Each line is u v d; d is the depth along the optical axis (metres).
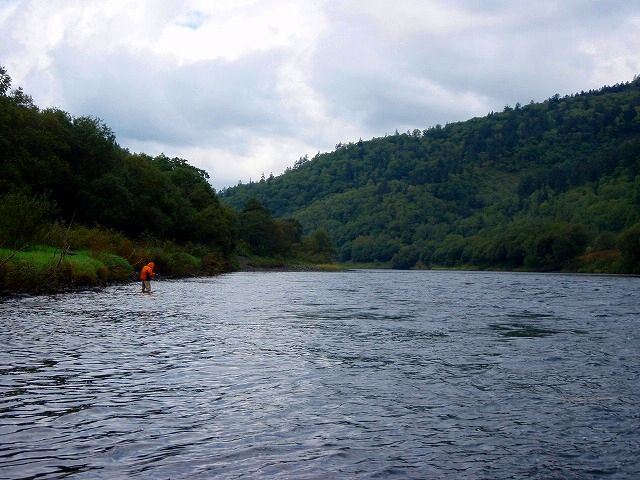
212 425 8.05
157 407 8.89
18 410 8.55
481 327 20.25
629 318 23.66
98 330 17.23
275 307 27.83
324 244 174.00
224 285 49.44
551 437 7.81
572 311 27.03
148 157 103.81
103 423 8.02
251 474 6.32
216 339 16.12
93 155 65.75
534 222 170.50
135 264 51.03
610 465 6.82
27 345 14.10
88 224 63.31
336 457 6.90
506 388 10.58
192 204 100.25
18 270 28.55
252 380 10.89
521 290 48.03
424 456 7.02
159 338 16.00
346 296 38.22
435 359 13.55
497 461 6.90
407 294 41.44
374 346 15.50
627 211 149.88
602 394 10.17
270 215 147.88
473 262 173.12
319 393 9.99
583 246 131.75
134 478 6.12
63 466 6.41
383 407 9.16
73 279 34.50
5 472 6.20
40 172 55.53
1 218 35.75
